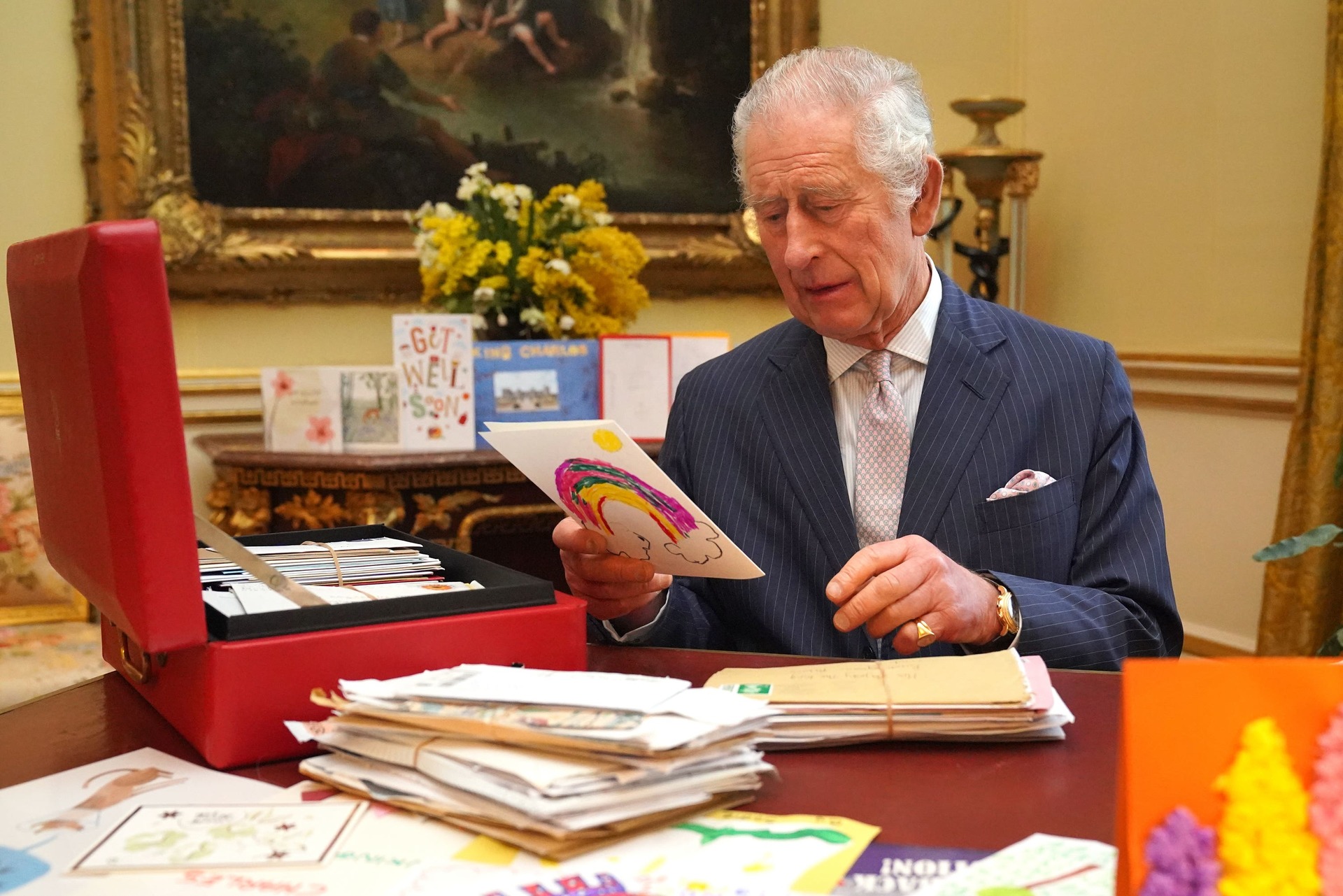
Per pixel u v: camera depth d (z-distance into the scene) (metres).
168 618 0.86
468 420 2.80
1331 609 2.86
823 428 1.53
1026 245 4.18
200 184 3.19
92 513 0.92
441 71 3.38
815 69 1.39
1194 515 3.54
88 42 3.08
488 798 0.74
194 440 3.26
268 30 3.22
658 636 1.41
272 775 0.87
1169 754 0.55
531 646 1.00
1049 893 0.64
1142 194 3.68
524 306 2.95
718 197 3.69
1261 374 3.23
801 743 0.90
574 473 1.09
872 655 1.43
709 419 1.63
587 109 3.53
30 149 3.09
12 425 2.72
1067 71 3.97
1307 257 3.12
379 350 3.43
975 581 1.20
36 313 0.98
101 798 0.82
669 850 0.71
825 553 1.48
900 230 1.41
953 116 4.09
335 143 3.30
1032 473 1.45
